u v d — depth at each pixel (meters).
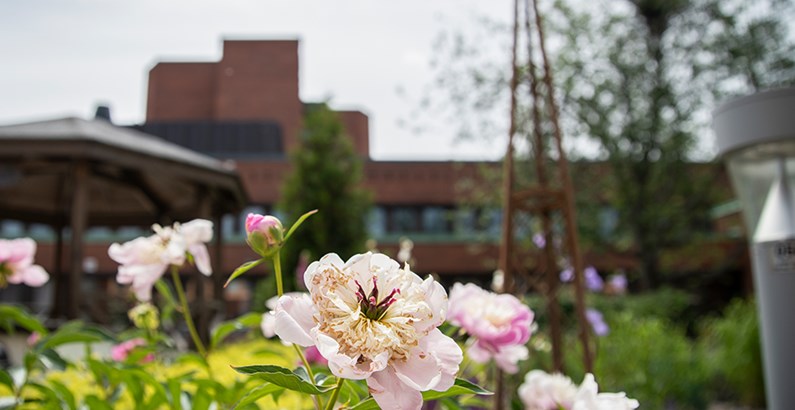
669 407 5.27
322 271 0.75
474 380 2.32
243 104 24.02
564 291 6.14
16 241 2.00
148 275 1.48
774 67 12.19
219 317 7.24
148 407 1.51
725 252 14.54
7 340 5.23
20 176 6.30
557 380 1.89
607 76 12.09
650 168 12.28
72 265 6.09
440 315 0.76
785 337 2.50
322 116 11.28
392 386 0.71
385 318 0.74
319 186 10.41
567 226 2.79
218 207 9.15
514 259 3.23
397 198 16.69
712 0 12.12
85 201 6.24
